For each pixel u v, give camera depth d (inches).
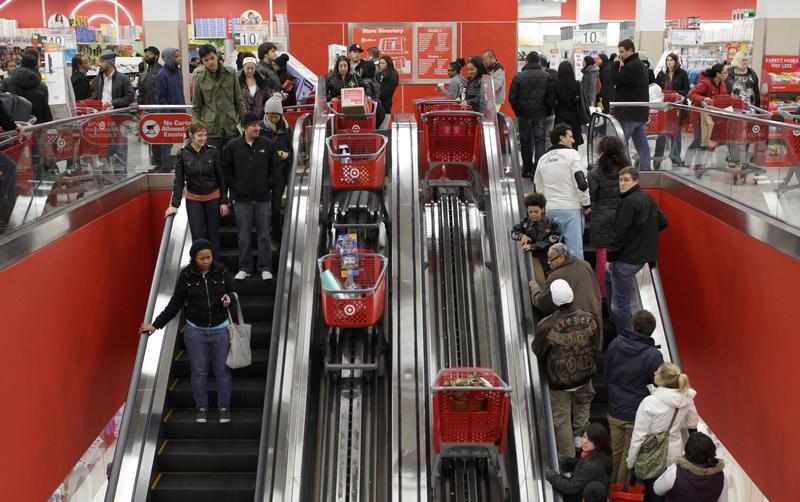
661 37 755.4
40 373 283.4
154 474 301.4
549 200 326.3
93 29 821.2
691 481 235.5
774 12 602.2
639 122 395.9
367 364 305.0
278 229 375.9
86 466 404.2
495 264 327.0
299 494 266.1
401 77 633.0
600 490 231.3
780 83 572.4
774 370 271.9
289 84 446.9
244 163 341.7
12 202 269.3
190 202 338.0
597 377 324.2
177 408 323.9
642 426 249.4
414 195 354.0
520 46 1057.5
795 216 261.0
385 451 291.3
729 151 318.7
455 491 279.1
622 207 304.7
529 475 262.5
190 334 307.0
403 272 323.0
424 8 625.0
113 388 359.9
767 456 279.6
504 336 298.8
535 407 279.0
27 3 1041.5
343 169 343.3
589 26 850.1
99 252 341.7
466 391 249.9
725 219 314.3
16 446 263.4
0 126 275.6
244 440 315.9
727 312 313.7
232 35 821.9
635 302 340.8
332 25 627.2
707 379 337.1
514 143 371.6
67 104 398.6
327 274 297.6
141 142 401.7
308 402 289.0
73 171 324.5
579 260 284.5
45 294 288.2
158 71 506.6
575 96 453.4
